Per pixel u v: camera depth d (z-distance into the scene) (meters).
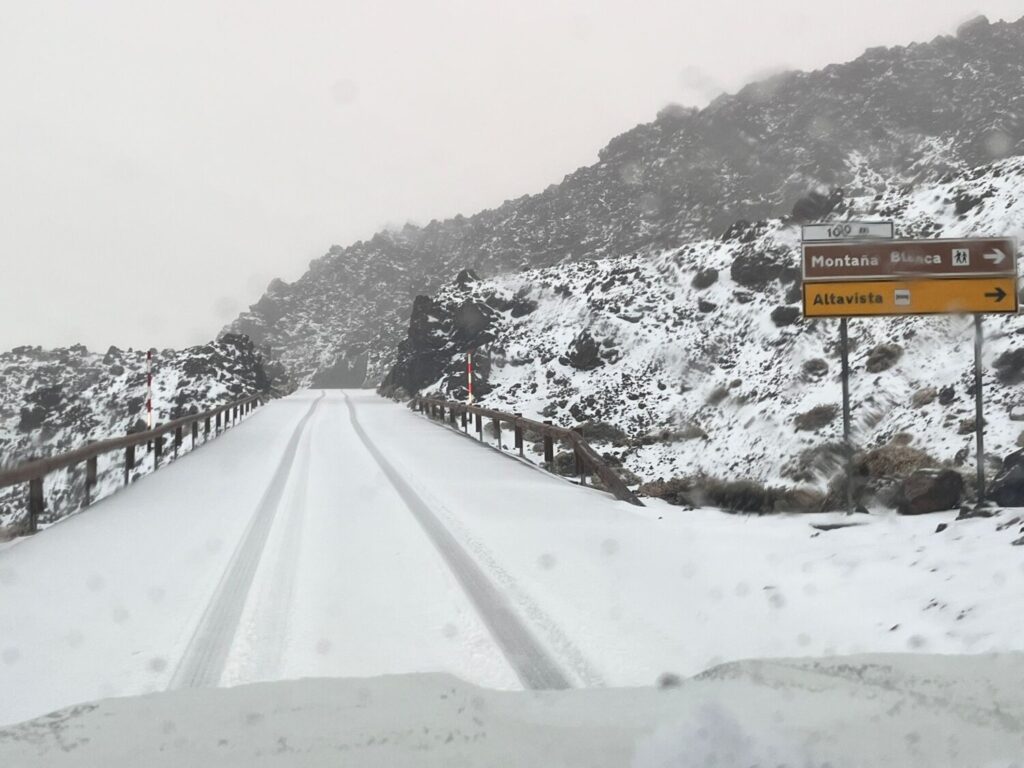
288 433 29.05
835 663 4.53
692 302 37.16
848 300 11.56
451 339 48.16
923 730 3.33
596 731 3.61
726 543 10.43
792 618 7.03
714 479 19.02
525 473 18.23
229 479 17.12
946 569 7.69
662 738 3.27
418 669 5.98
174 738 3.62
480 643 6.59
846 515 11.37
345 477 17.31
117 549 10.41
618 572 9.00
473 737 3.54
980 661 4.49
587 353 35.91
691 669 5.92
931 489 10.91
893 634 6.34
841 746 3.17
